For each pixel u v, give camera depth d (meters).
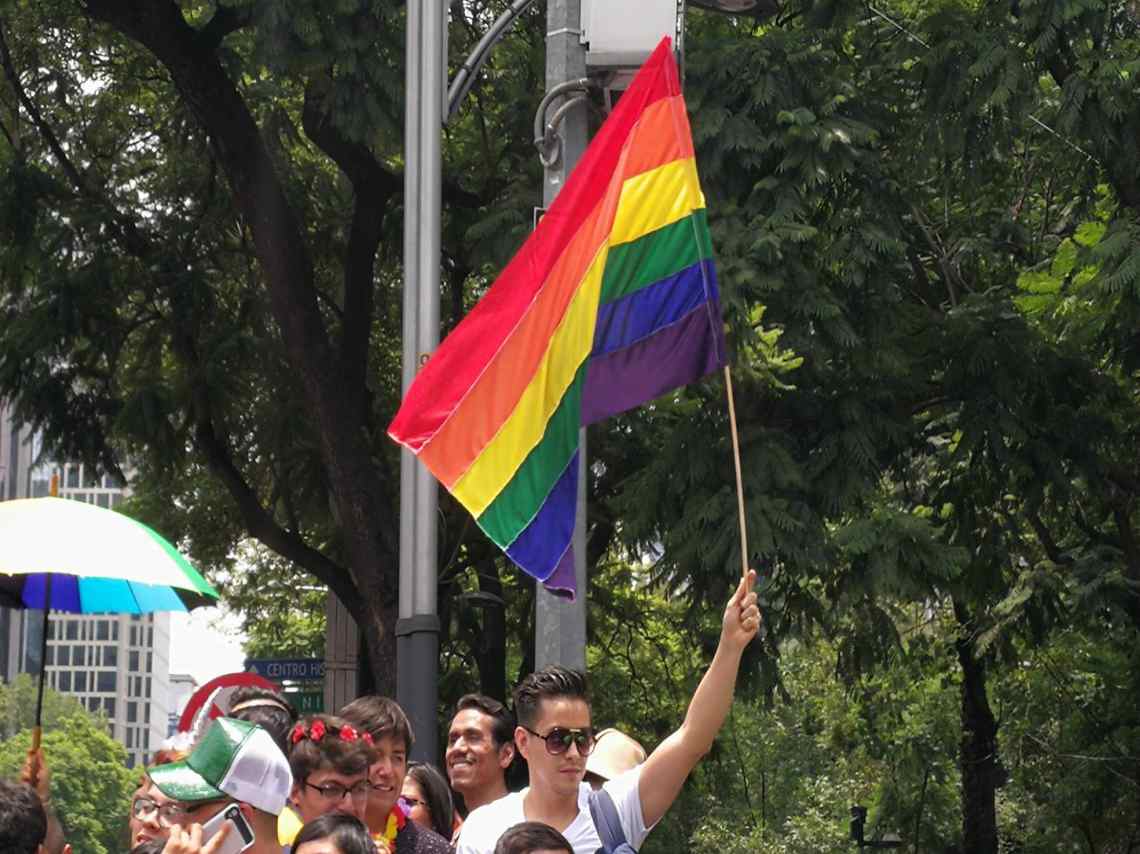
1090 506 33.53
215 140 35.66
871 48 30.95
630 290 13.97
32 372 37.94
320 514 39.44
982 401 30.62
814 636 31.09
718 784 59.16
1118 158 29.34
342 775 10.95
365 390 37.75
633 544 29.20
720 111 28.31
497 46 35.72
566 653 15.88
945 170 31.16
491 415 13.99
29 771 13.52
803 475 28.92
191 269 38.59
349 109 30.67
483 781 14.38
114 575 12.12
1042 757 48.62
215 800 10.14
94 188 40.06
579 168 14.18
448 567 38.31
